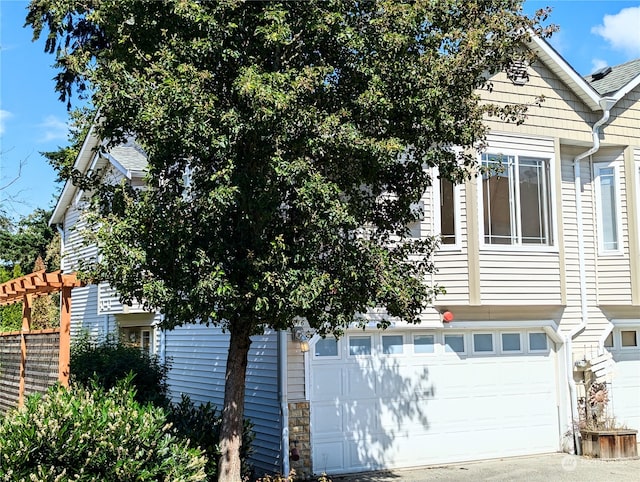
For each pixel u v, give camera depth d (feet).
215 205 23.70
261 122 23.40
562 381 45.52
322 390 38.96
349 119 26.27
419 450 41.19
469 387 43.16
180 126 23.44
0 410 48.62
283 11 24.67
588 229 47.44
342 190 27.32
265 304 24.27
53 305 74.08
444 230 41.98
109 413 24.08
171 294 24.48
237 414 27.99
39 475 21.29
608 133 46.78
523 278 42.73
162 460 24.93
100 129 26.81
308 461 37.93
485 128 28.32
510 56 28.04
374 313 40.14
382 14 26.08
